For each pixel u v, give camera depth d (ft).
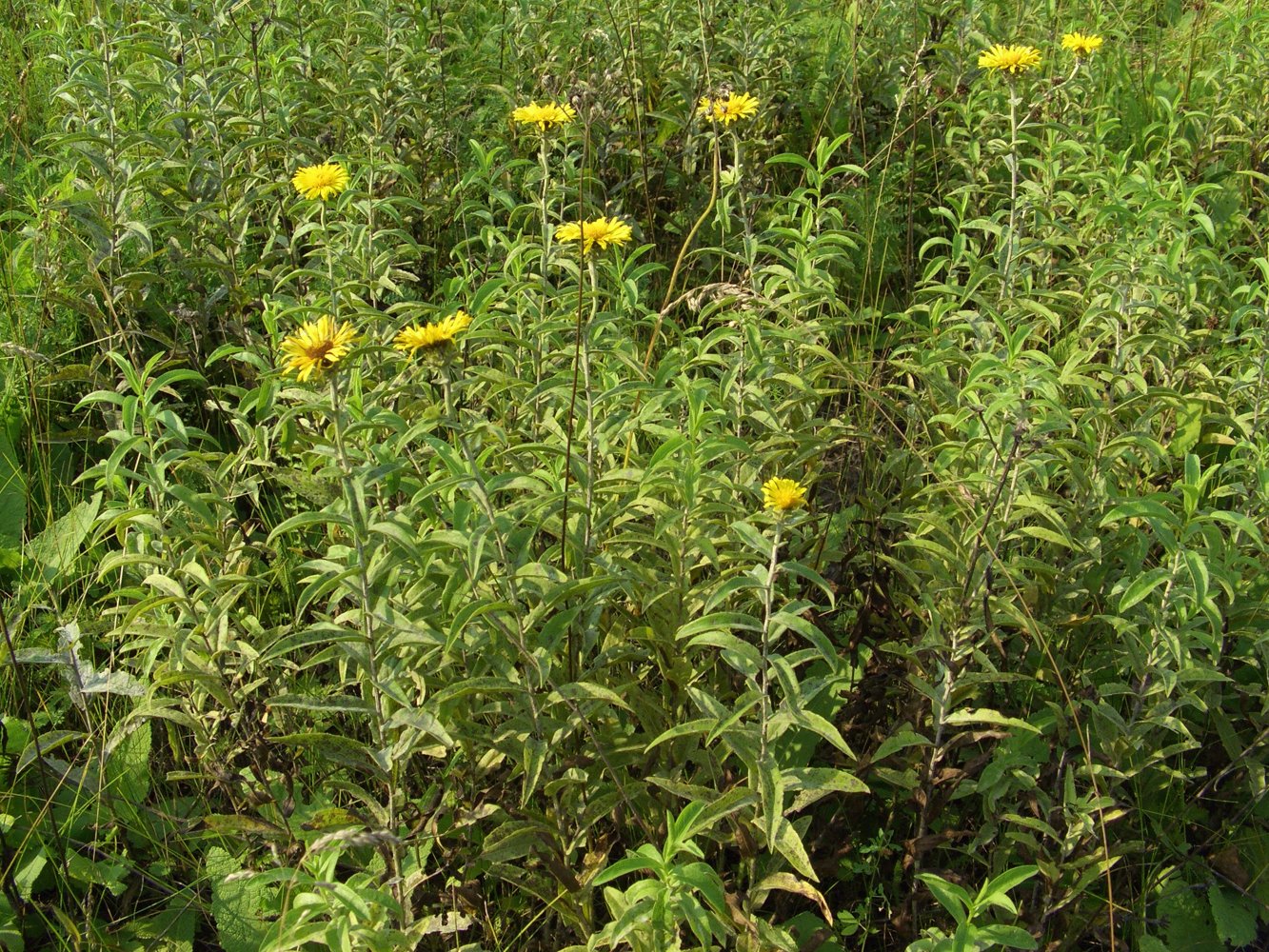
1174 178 15.15
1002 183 13.44
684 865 5.80
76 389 11.46
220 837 8.08
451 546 6.72
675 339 12.41
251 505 10.33
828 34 18.51
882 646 7.86
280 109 12.95
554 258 10.58
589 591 6.96
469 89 15.62
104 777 8.29
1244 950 8.16
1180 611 7.45
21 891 7.40
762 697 6.40
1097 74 17.95
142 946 7.53
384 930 6.09
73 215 11.17
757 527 8.49
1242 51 17.48
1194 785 8.64
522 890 7.50
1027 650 8.62
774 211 14.35
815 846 7.63
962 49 16.52
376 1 15.48
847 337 13.01
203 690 7.84
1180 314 10.61
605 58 16.31
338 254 10.76
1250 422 9.71
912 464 10.00
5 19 17.43
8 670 8.73
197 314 11.27
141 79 12.75
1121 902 7.90
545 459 8.44
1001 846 7.67
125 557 7.44
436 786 7.24
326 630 6.33
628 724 7.73
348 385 8.55
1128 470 9.61
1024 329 8.36
